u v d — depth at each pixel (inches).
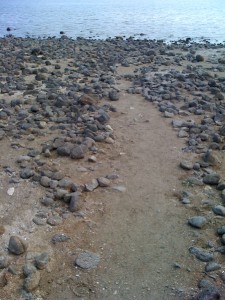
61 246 79.7
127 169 107.8
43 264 74.3
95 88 174.6
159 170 107.8
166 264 75.7
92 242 81.0
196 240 81.7
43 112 144.5
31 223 85.4
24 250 77.4
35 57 254.7
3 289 69.8
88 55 267.4
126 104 157.3
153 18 506.3
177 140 125.0
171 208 92.0
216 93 169.3
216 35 384.5
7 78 194.5
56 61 245.6
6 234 81.7
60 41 342.0
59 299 68.4
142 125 136.4
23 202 92.0
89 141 118.3
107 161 111.6
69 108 148.3
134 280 72.2
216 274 73.3
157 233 83.8
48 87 179.3
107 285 71.1
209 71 220.4
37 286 70.5
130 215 89.4
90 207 91.5
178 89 175.2
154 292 69.7
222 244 80.5
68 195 92.4
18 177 101.7
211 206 92.6
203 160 112.1
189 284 71.3
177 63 242.4
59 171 104.3
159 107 152.3
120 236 82.8
